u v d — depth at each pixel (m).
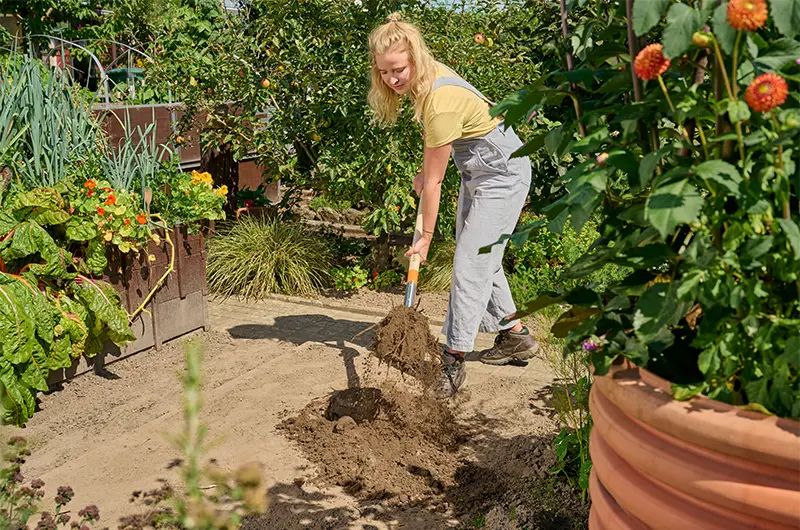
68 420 3.65
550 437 3.43
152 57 6.77
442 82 3.56
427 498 2.96
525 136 5.18
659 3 1.21
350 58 5.77
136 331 4.51
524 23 5.86
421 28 5.73
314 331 5.18
